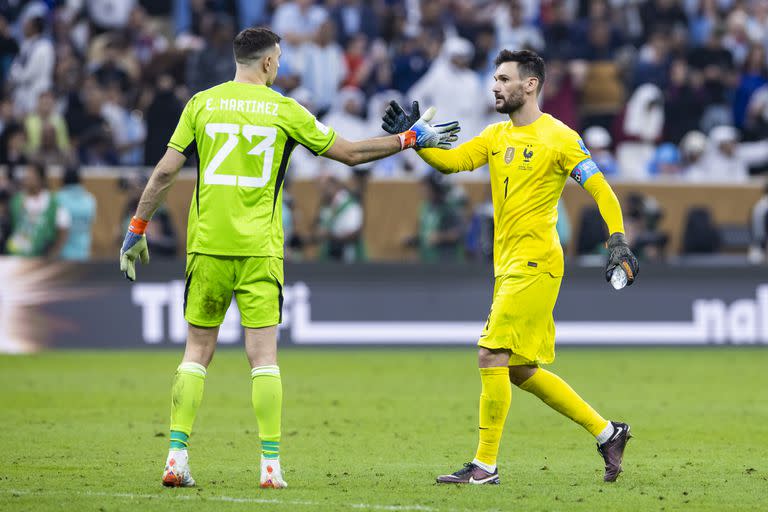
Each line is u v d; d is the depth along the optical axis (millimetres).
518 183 24625
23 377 45344
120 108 66562
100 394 40500
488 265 58594
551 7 77625
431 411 37125
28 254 57406
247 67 23781
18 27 71188
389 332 57750
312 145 23766
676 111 72875
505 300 24422
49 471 25578
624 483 24844
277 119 23453
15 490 23141
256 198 23375
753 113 74875
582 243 62156
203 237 23359
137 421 34156
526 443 31109
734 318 60094
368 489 23609
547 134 24609
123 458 27484
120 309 55531
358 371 48844
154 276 55781
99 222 59188
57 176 60000
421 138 25109
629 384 45094
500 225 24906
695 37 80750
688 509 21891
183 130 23609
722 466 27359
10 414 35500
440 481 24422
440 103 68062
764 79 75750
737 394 42281
